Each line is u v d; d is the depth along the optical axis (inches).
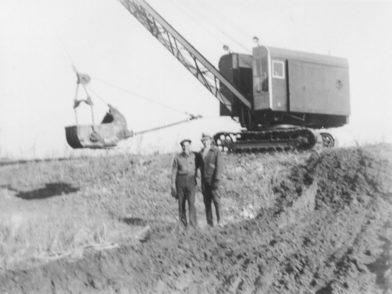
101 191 644.1
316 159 567.2
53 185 698.8
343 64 815.1
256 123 776.9
